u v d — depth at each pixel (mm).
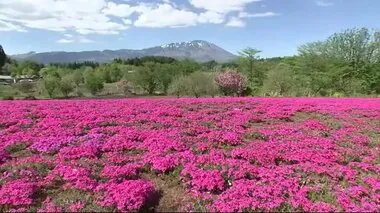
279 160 11828
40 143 12938
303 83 54562
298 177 10188
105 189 9016
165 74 69562
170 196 9172
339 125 17547
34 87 70188
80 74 75312
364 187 9805
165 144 12695
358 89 54688
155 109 20547
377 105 24734
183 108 21734
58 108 20594
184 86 51938
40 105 22047
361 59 66375
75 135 14453
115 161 11172
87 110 19688
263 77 72438
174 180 10023
